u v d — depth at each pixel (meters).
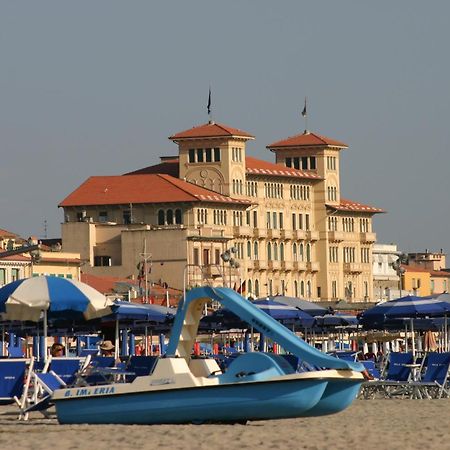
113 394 67.06
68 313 85.00
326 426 65.69
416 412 77.56
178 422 66.75
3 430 65.12
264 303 122.44
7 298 79.75
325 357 66.88
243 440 58.81
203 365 68.62
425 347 178.50
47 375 72.88
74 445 57.22
